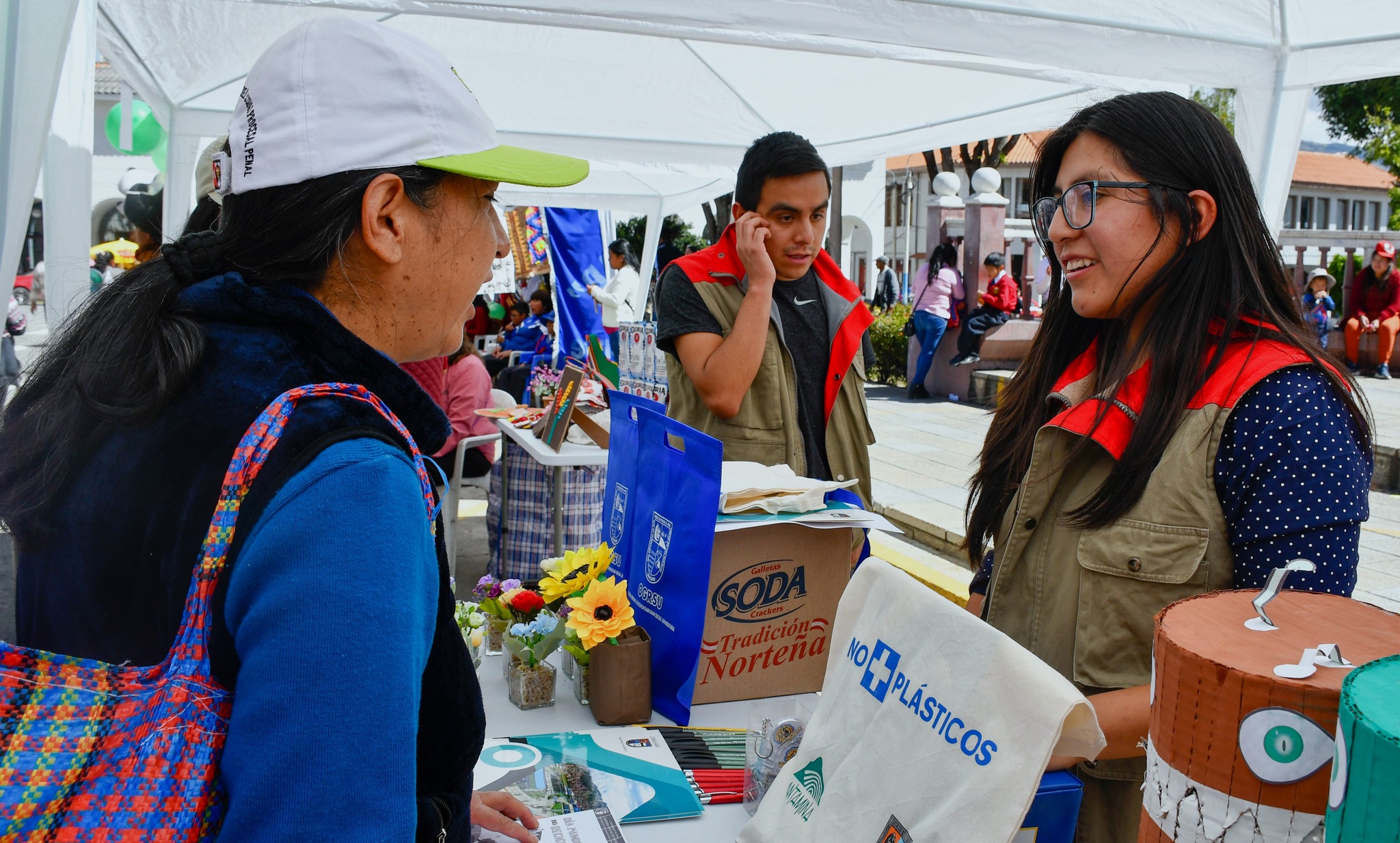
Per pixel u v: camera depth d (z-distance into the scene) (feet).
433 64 2.98
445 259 2.99
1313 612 2.84
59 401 2.71
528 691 5.57
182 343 2.57
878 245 67.46
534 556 14.03
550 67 15.94
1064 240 4.55
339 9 10.61
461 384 14.85
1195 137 4.27
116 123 18.71
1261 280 4.31
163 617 2.53
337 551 2.39
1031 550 4.71
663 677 5.41
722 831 4.32
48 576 2.69
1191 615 2.79
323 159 2.74
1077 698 3.07
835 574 5.74
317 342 2.72
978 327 33.01
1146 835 2.70
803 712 4.59
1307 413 3.84
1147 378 4.33
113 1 11.98
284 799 2.29
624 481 6.12
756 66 15.33
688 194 28.07
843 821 3.55
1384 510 17.95
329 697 2.32
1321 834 2.28
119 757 2.36
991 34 10.92
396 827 2.39
